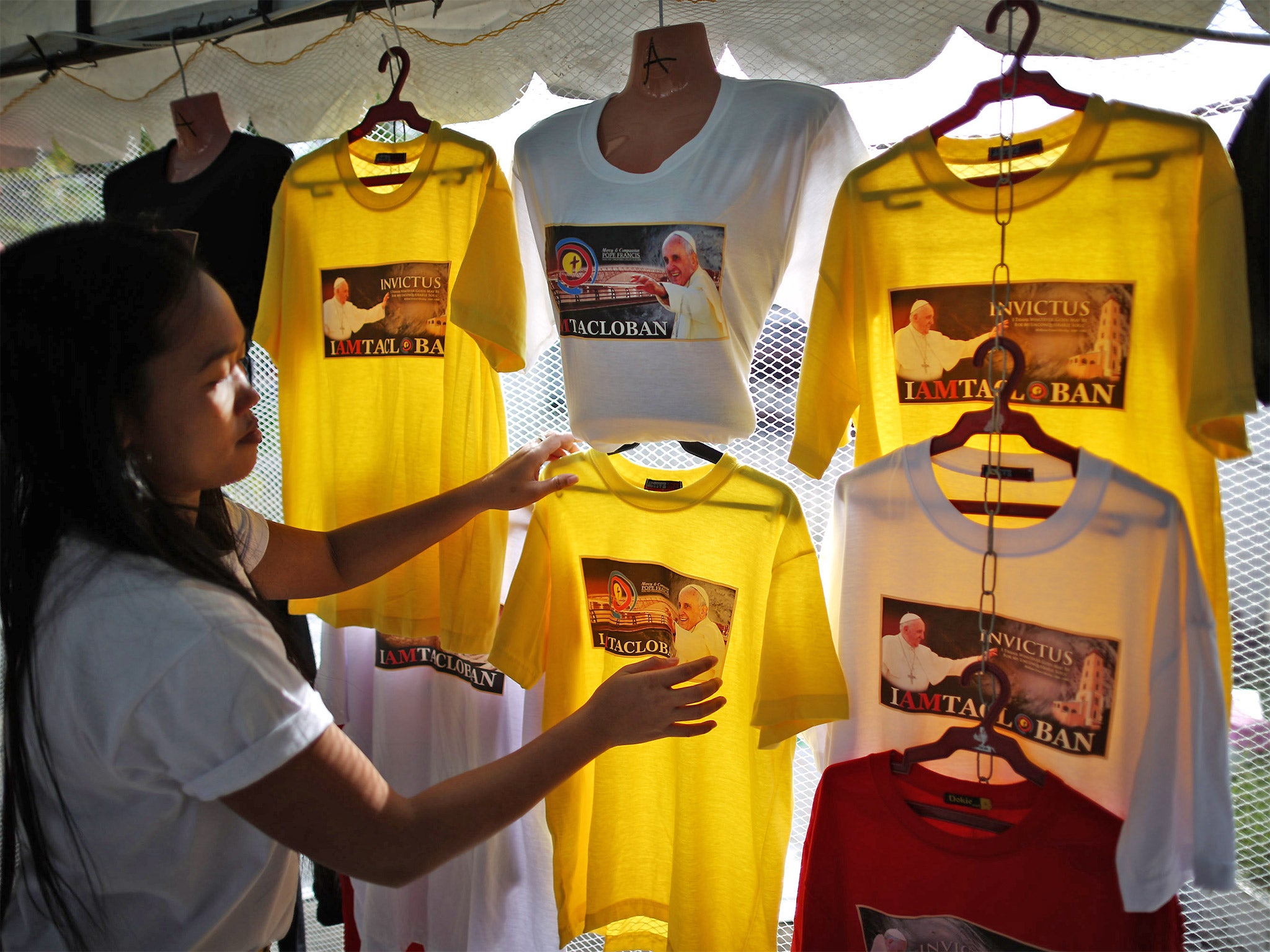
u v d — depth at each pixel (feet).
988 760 3.24
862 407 3.24
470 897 4.36
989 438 3.01
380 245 3.95
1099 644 2.93
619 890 3.81
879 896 3.21
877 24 3.49
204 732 2.26
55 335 2.22
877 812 3.20
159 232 2.48
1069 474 3.01
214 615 2.31
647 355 3.37
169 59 5.05
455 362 3.82
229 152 4.53
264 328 4.08
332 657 4.56
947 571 3.12
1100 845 2.90
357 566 3.45
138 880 2.49
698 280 3.28
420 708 4.54
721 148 3.24
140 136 5.33
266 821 2.35
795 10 3.60
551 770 2.67
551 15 3.97
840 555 3.31
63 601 2.27
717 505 3.48
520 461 3.54
